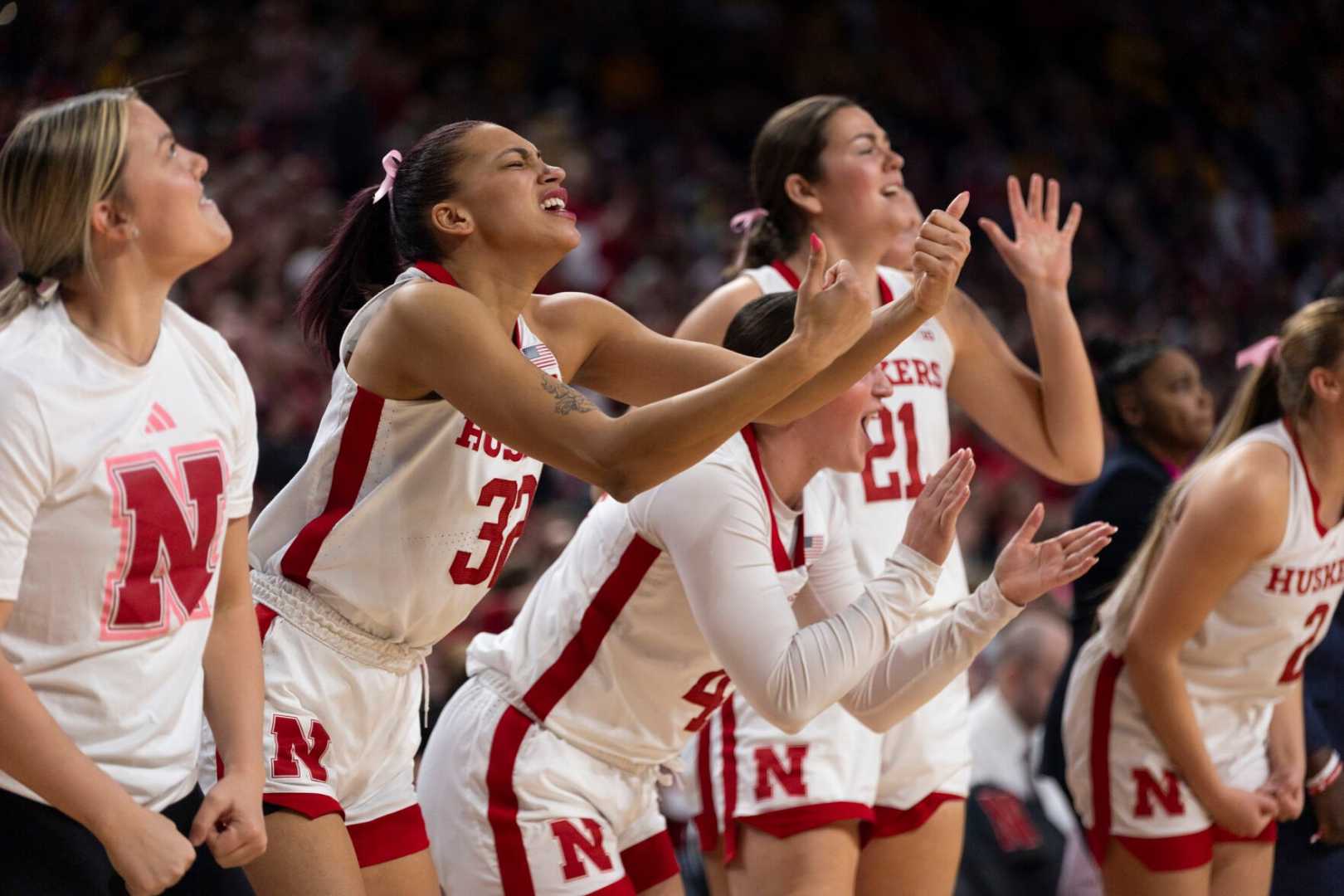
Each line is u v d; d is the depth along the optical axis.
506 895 4.38
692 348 4.34
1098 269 21.39
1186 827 5.56
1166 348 6.60
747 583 4.07
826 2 24.91
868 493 5.39
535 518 9.53
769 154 5.69
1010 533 12.86
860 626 3.98
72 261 3.40
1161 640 5.41
